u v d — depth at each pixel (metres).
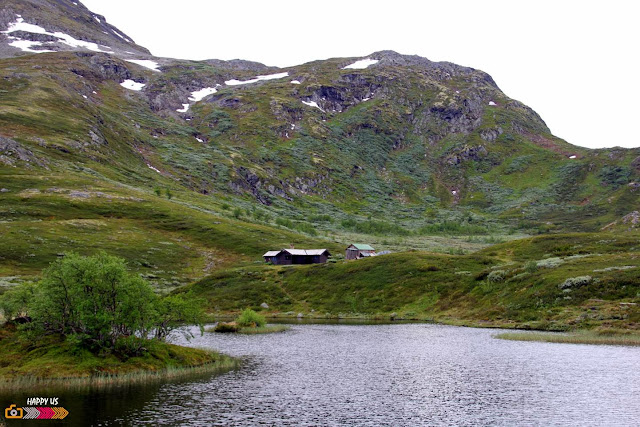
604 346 59.06
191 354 52.56
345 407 34.75
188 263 165.62
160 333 54.50
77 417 31.70
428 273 119.25
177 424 30.55
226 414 32.78
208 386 40.91
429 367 49.72
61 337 46.47
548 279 90.12
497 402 35.88
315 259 165.38
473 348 61.06
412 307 105.25
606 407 34.19
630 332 64.00
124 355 46.31
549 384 41.09
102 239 165.38
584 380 42.22
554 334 68.81
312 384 42.09
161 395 37.53
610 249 115.81
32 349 44.88
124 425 30.20
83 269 45.94
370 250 172.00
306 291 127.62
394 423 31.14
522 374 45.16
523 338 66.75
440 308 101.62
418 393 38.81
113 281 46.38
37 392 37.41
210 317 110.81
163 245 175.00
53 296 45.22
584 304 77.75
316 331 83.31
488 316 87.50
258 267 152.12
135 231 182.25
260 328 87.25
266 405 35.12
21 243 143.62
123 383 41.06
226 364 51.34
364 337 74.38
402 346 64.44
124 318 46.38
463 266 121.12
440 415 32.75
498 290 97.12
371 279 123.69
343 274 131.75
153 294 49.66
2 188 188.62
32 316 45.47
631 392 38.09
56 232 159.75
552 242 132.00
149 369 45.31
